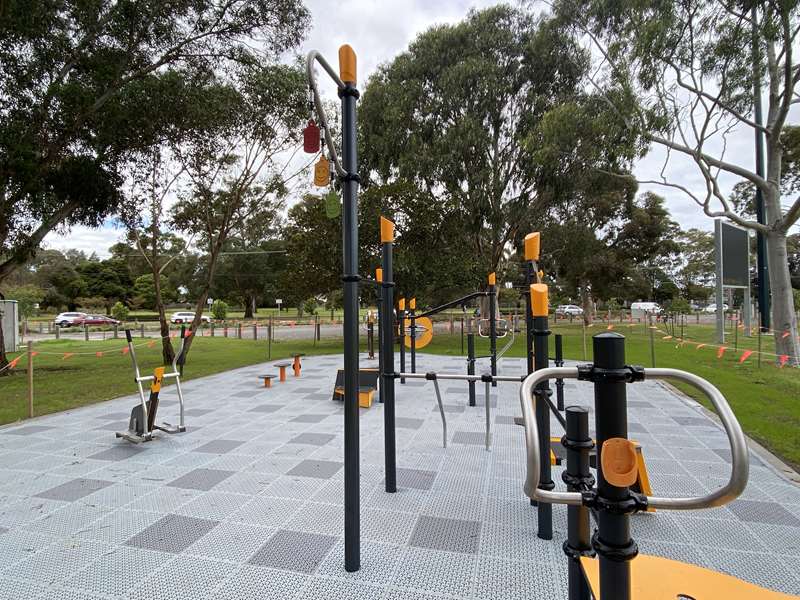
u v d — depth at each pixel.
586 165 14.53
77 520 2.93
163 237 17.14
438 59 16.98
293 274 16.03
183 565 2.40
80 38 9.86
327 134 2.24
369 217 14.36
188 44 10.61
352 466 2.32
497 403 6.36
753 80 9.62
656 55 9.59
